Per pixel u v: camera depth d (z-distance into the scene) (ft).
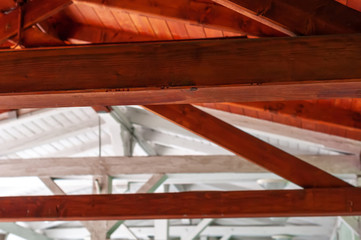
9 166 23.15
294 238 38.93
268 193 15.14
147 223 38.37
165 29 14.90
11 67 9.09
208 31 14.46
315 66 8.36
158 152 28.84
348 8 8.74
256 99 8.95
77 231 38.11
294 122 18.34
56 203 15.96
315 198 14.70
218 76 8.55
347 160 20.83
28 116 23.70
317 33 8.70
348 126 15.85
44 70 9.02
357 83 8.22
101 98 9.05
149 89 8.66
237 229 36.29
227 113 19.31
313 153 22.98
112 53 8.94
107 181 22.62
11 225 28.81
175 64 8.71
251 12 8.77
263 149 14.74
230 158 22.06
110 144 27.40
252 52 8.57
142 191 22.09
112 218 15.76
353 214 14.49
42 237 31.68
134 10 12.32
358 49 8.36
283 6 8.79
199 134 14.42
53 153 28.27
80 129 25.66
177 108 14.38
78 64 8.98
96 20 15.46
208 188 34.09
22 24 13.67
